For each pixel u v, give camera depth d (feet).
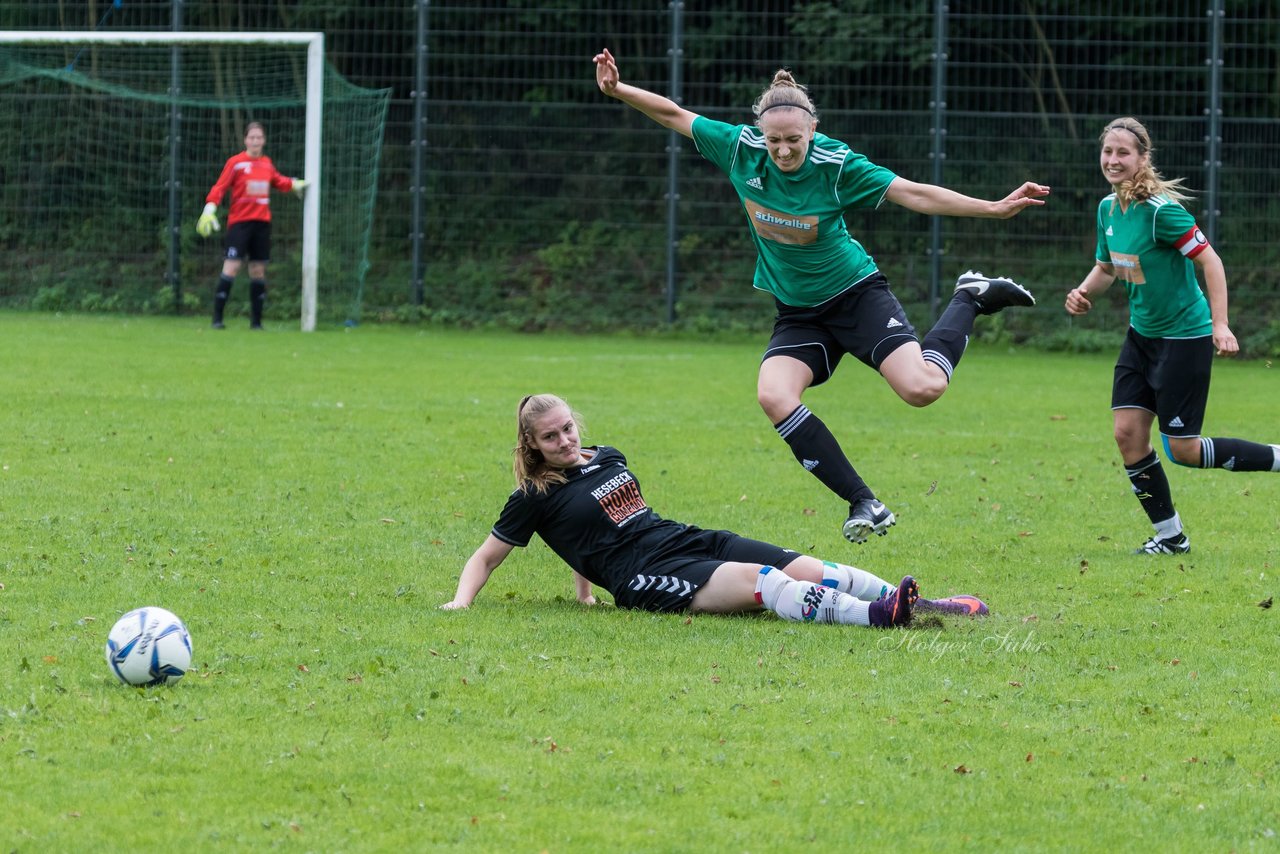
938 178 164.76
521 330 173.06
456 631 41.75
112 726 32.53
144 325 158.92
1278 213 160.66
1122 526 64.28
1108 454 85.87
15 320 161.07
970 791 30.04
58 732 32.04
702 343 163.63
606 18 184.96
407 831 27.43
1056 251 166.09
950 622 44.80
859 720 34.32
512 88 186.91
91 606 43.52
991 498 70.33
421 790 29.35
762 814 28.60
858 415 102.89
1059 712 35.45
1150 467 58.34
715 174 171.12
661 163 173.68
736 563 44.98
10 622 41.37
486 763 30.89
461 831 27.48
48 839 26.71
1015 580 52.19
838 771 30.96
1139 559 56.70
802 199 47.62
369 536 56.59
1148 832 28.22
